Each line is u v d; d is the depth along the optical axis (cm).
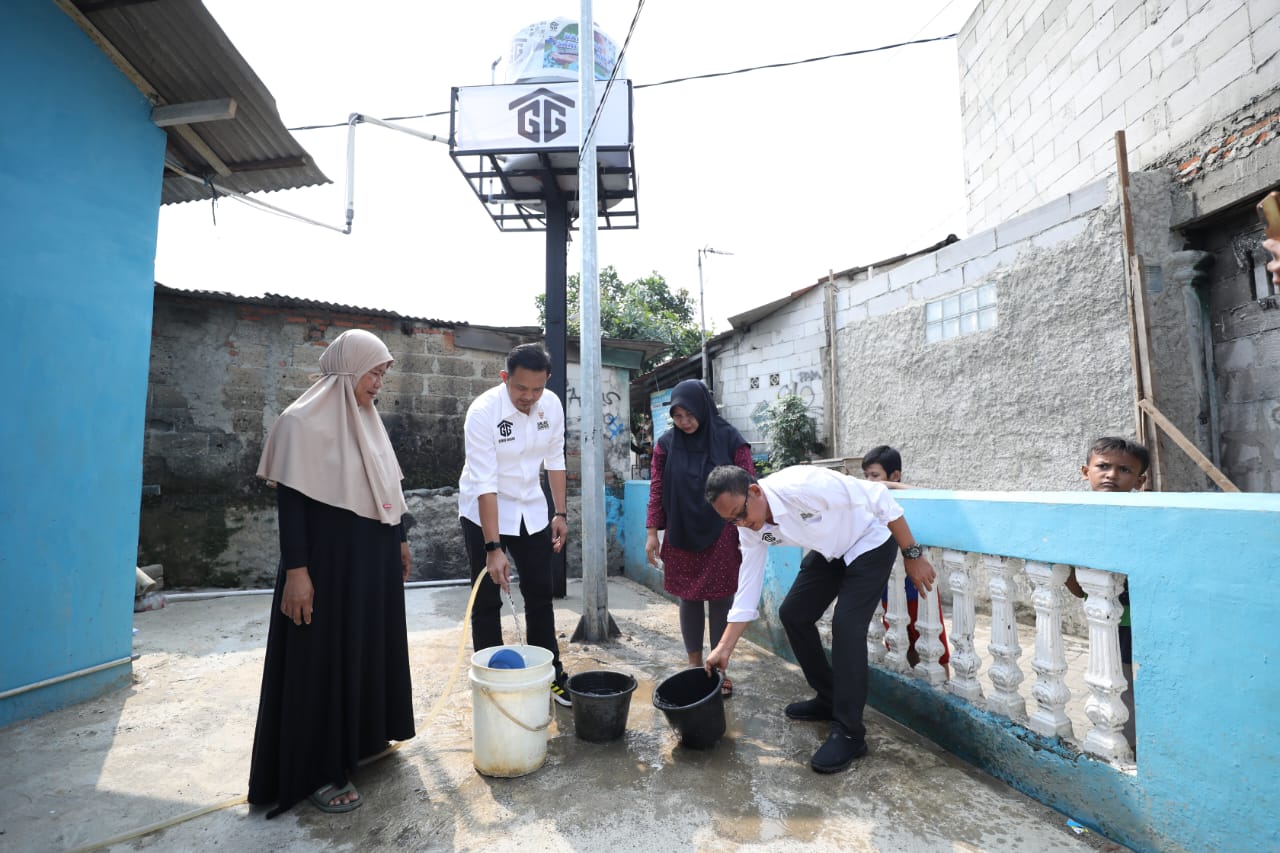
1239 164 407
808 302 859
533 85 527
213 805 220
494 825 206
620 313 1648
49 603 303
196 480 600
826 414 812
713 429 334
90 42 333
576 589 602
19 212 296
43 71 309
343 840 201
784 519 246
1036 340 505
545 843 196
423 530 638
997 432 538
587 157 436
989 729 237
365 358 233
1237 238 429
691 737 253
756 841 195
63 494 311
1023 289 518
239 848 197
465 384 707
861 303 728
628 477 766
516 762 236
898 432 657
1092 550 198
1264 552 154
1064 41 586
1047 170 615
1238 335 427
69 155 321
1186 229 450
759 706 303
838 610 252
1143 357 423
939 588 273
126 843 199
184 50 355
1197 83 443
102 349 335
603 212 639
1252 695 156
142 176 367
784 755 253
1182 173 448
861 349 721
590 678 287
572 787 230
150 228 372
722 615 338
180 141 440
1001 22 690
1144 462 265
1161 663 178
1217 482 373
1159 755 178
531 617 315
